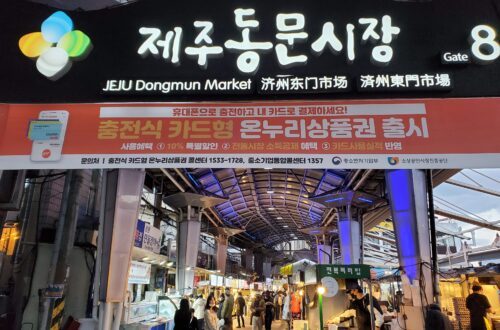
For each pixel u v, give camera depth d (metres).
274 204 32.41
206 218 31.16
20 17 3.86
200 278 23.64
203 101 3.62
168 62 3.74
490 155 3.30
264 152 3.45
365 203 22.25
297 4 3.88
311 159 3.41
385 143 3.41
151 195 22.33
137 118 3.57
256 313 13.40
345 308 9.81
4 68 3.68
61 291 8.00
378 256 41.09
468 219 23.59
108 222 8.65
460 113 3.44
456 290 11.34
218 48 3.74
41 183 9.95
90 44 3.79
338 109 3.55
